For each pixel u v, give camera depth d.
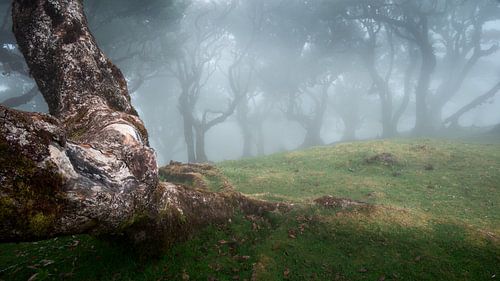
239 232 8.98
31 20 7.32
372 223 9.51
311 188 13.70
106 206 4.63
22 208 3.75
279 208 10.16
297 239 8.95
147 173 5.66
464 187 13.27
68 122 6.72
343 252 8.62
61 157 4.21
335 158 18.05
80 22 7.64
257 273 7.54
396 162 16.53
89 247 8.09
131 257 7.40
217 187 12.76
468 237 8.93
